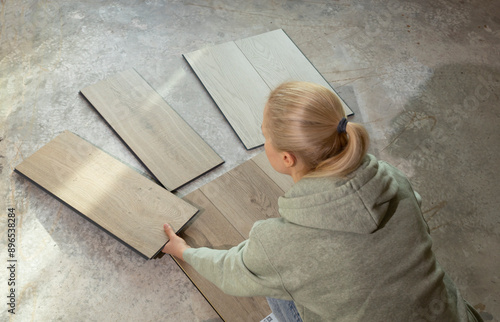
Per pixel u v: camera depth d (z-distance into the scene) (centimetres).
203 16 292
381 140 245
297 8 307
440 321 105
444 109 263
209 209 206
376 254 101
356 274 100
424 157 240
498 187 233
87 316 176
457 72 283
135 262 191
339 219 98
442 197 226
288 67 268
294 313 148
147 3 293
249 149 230
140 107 237
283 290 110
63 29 272
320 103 94
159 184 212
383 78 274
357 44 291
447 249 208
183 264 188
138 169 218
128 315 178
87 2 288
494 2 326
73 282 184
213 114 244
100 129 230
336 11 310
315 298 106
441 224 216
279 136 99
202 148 226
